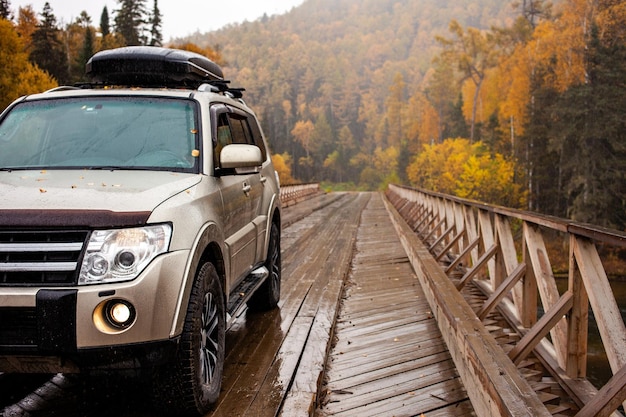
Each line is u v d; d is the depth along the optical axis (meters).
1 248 2.95
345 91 194.62
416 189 20.06
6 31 44.22
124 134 4.12
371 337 5.77
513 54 75.25
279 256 6.64
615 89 43.53
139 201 3.23
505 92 73.38
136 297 2.97
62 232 2.98
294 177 158.62
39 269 2.93
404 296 7.59
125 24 78.75
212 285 3.68
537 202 58.53
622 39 47.00
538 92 55.59
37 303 2.88
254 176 5.57
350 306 7.17
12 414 3.59
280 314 6.22
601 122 43.12
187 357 3.26
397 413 3.89
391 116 144.50
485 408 3.42
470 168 61.44
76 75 63.94
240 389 3.98
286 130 178.50
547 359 4.65
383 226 18.19
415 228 16.95
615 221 44.12
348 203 35.81
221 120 4.77
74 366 2.98
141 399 3.84
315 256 10.95
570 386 4.00
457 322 4.58
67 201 3.15
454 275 9.04
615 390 2.79
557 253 36.41
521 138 59.00
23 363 2.96
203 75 5.47
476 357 3.69
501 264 6.75
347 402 4.14
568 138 46.22
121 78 5.25
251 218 5.23
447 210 12.53
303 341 5.17
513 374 3.31
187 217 3.38
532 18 89.19
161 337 3.06
